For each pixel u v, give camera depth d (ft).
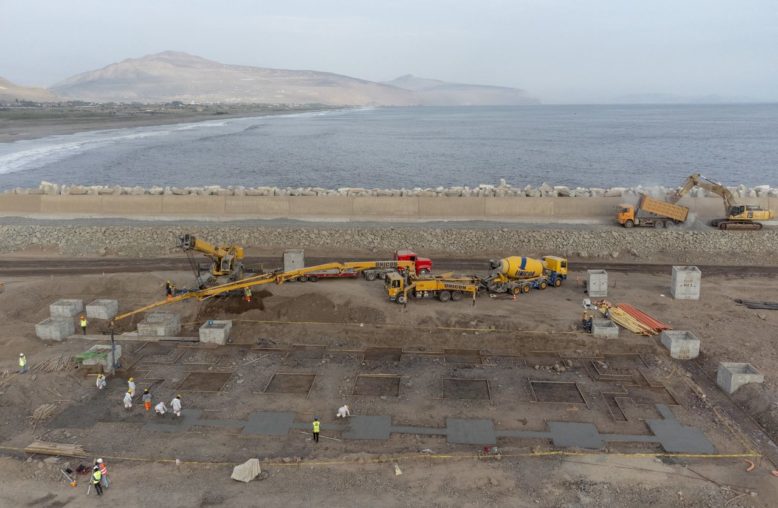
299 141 596.29
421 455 85.87
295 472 82.38
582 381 108.17
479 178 357.00
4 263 176.96
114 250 186.80
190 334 130.52
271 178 353.92
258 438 90.94
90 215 225.76
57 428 93.61
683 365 114.73
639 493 78.23
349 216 223.30
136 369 113.50
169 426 94.22
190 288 145.38
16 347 120.16
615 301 143.74
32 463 84.48
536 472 82.48
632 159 444.14
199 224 208.74
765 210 196.85
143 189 246.88
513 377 109.91
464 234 192.75
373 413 97.96
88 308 134.21
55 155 444.55
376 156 465.88
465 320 130.21
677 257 179.63
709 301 143.54
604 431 92.53
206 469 83.30
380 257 183.52
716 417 96.17
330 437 91.15
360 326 128.36
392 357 118.52
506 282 146.92
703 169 388.78
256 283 139.54
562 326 127.34
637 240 186.50
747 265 173.99
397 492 78.33
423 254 185.88
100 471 77.66
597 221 211.61
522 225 205.87
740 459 85.35
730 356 115.14
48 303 145.38
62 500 76.79
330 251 188.96
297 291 145.59
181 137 625.82
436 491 78.54
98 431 92.84
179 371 112.88
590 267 172.45
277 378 110.32
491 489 78.89
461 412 98.17
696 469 83.15
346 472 82.43
